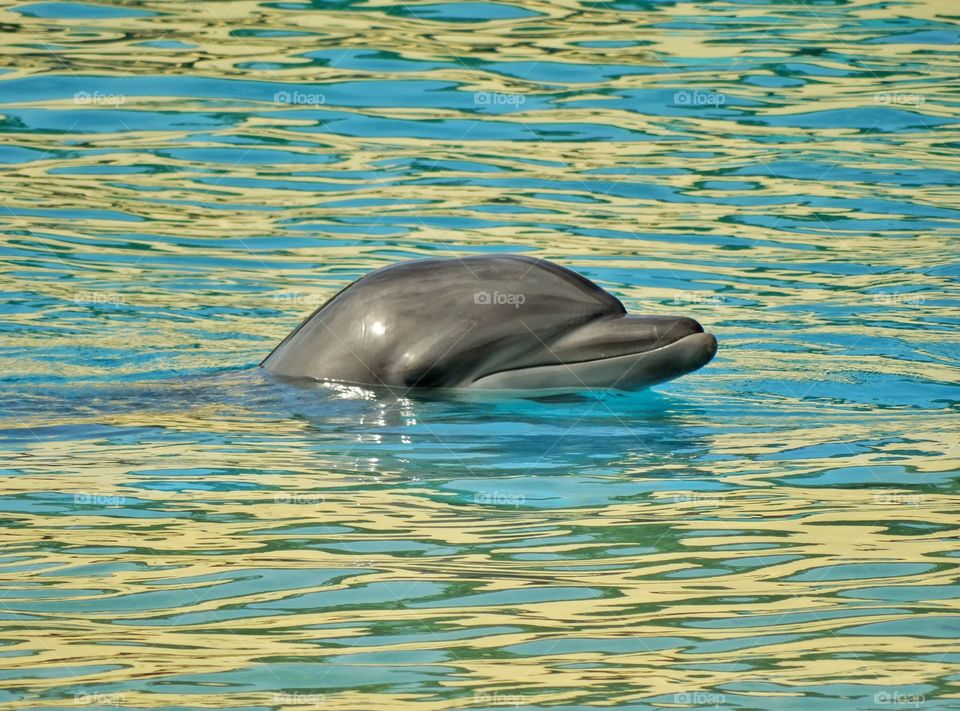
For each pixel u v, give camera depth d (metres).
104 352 26.14
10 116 42.56
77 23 50.84
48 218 35.78
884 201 37.22
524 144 41.59
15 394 23.12
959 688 12.01
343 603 14.20
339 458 19.52
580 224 35.28
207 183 38.47
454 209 36.41
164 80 45.72
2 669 12.55
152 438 20.59
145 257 33.16
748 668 12.52
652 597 14.32
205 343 26.88
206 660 12.77
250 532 16.47
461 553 15.70
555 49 49.62
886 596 14.23
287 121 43.00
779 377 23.92
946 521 16.48
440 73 47.09
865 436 20.41
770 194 37.81
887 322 27.94
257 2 53.72
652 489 18.06
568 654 12.90
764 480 18.30
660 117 43.94
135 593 14.52
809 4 55.53
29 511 17.27
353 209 36.47
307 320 23.67
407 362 21.56
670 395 22.81
